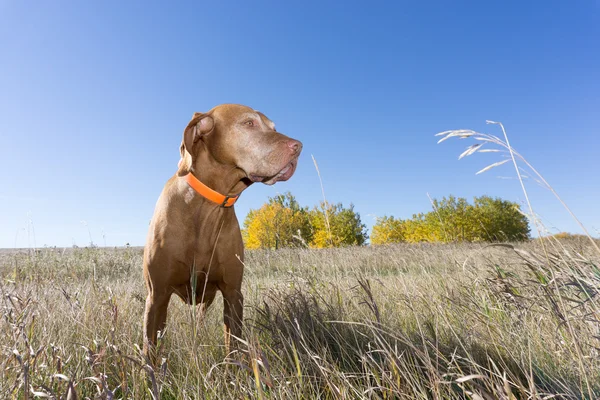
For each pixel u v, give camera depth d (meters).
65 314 3.03
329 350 2.36
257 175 2.63
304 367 2.13
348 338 2.60
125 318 3.10
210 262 2.79
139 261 10.83
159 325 2.76
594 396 1.58
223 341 3.07
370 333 2.62
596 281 1.97
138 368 1.99
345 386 1.79
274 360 2.31
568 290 2.28
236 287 2.96
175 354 2.57
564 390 1.71
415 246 13.43
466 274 3.76
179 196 2.78
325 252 7.39
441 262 6.77
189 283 2.86
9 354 2.01
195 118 2.64
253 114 2.75
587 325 2.09
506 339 2.21
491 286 2.86
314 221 21.84
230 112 2.74
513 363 2.04
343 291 3.38
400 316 3.17
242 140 2.64
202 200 2.74
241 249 3.04
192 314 2.58
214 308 4.34
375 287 4.27
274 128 2.85
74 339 2.76
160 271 2.75
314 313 2.79
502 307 2.62
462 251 6.88
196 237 2.76
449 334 2.51
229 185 2.79
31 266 5.96
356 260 8.05
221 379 2.06
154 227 2.81
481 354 2.19
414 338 2.54
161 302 2.78
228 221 2.89
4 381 1.89
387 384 1.85
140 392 1.97
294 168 2.67
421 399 1.65
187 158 2.67
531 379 1.52
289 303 2.87
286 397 1.76
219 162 2.73
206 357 2.37
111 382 2.10
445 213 20.25
